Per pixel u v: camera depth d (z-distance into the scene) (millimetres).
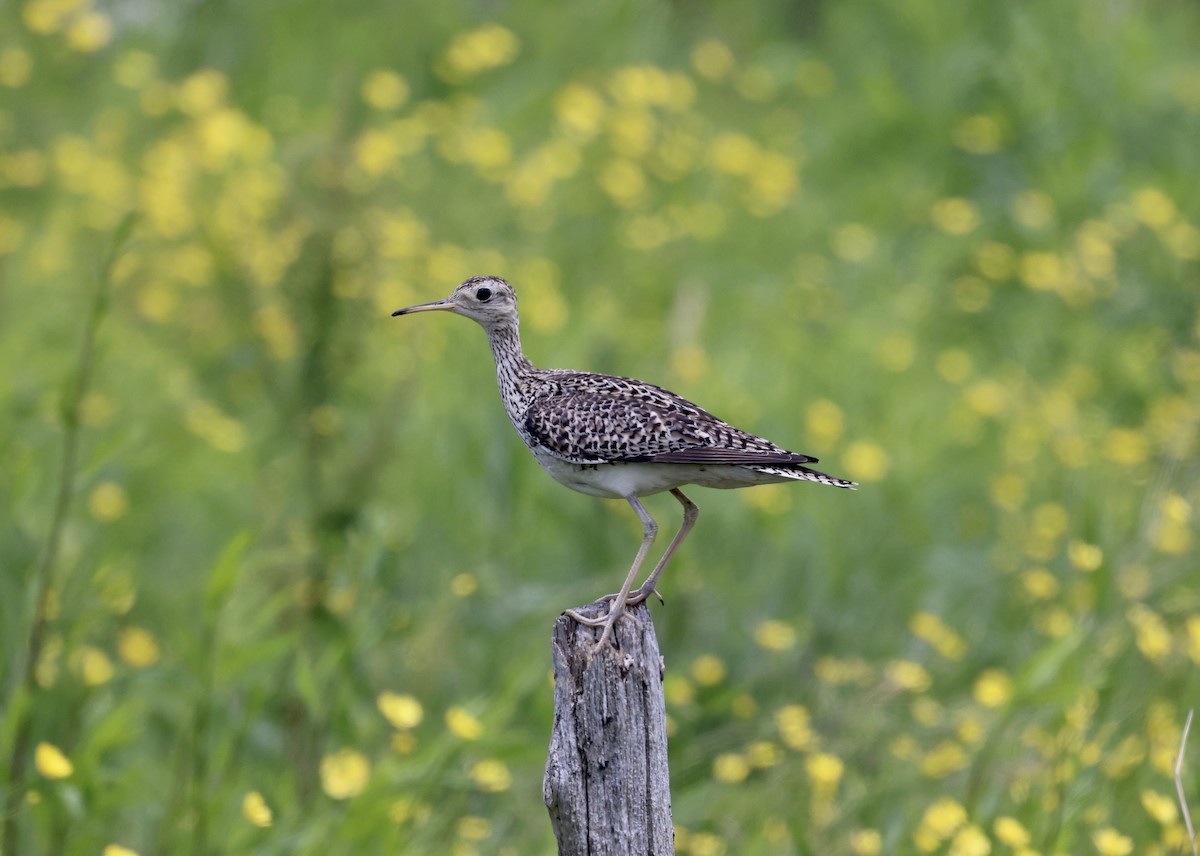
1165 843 8914
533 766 10406
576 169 19891
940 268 19109
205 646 8836
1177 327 17938
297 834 8594
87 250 16875
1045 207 19500
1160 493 12547
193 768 9016
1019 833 8281
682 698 10492
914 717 11227
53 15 20250
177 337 15938
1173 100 21672
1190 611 11812
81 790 8328
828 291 18609
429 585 11922
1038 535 13398
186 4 22688
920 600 12938
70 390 9320
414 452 13531
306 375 12039
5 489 11938
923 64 21906
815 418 14820
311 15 22625
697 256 19062
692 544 12617
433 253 17094
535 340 16000
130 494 13164
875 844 8969
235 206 16594
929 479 14727
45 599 9219
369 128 19797
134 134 20141
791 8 27234
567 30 23828
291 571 11109
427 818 9305
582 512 12742
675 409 8953
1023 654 11703
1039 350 17703
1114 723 9828
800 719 10352
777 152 22109
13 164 18562
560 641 7215
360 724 10125
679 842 9367
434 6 23516
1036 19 22156
